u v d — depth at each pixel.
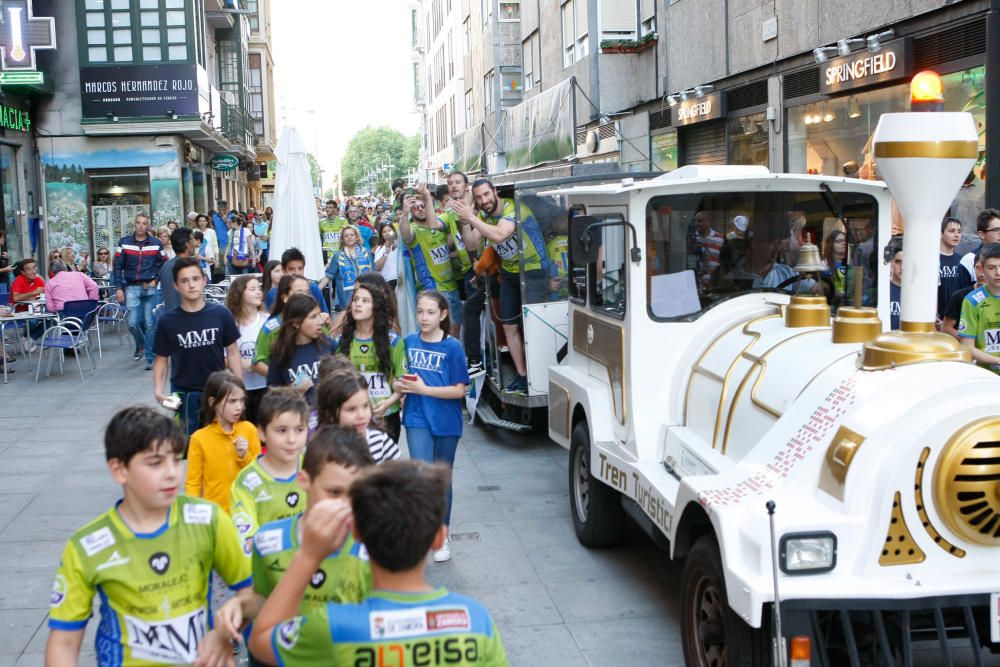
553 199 8.50
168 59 23.14
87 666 4.89
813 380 4.24
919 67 12.03
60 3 22.73
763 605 3.70
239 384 4.97
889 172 4.06
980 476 3.61
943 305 7.59
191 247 10.82
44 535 6.77
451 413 6.19
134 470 2.99
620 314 5.70
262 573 3.14
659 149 20.66
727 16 16.98
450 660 2.39
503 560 6.21
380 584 2.45
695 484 4.24
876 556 3.66
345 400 4.20
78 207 23.30
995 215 7.52
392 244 15.12
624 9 21.41
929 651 4.43
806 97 14.70
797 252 5.65
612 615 5.37
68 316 13.27
